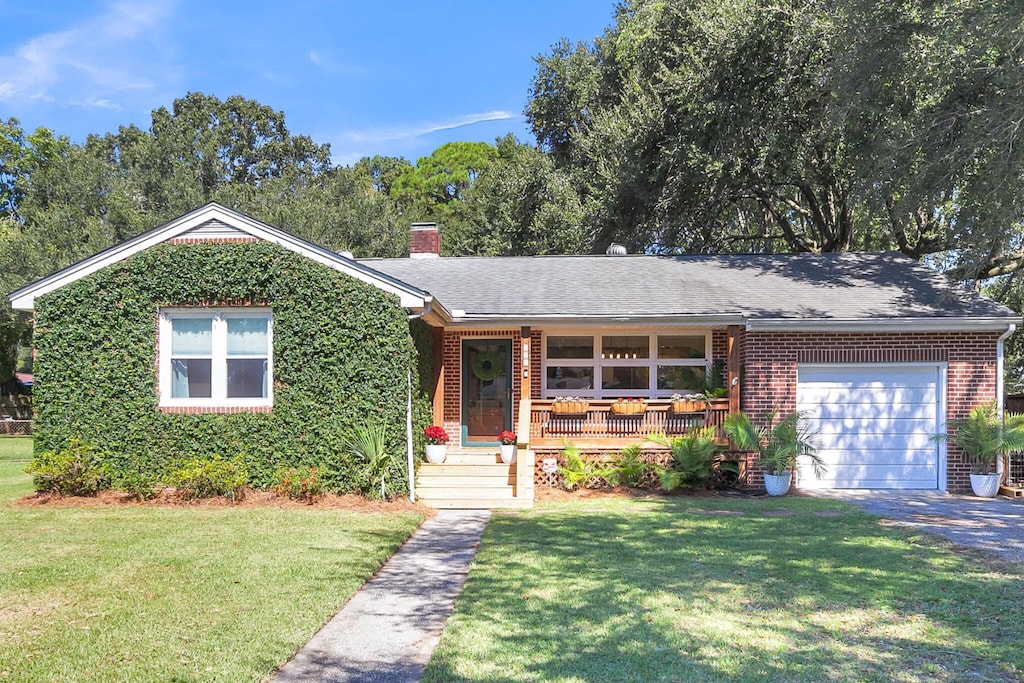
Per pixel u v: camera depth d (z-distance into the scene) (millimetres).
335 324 12805
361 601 7062
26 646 5535
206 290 12992
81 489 12734
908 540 9492
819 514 11648
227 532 9898
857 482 14633
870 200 19891
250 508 11812
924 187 17328
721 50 21953
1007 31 13758
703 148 24234
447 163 52656
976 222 16469
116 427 12961
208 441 12883
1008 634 5867
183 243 13109
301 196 38031
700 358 16422
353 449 12586
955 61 15672
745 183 26188
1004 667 5172
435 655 5465
